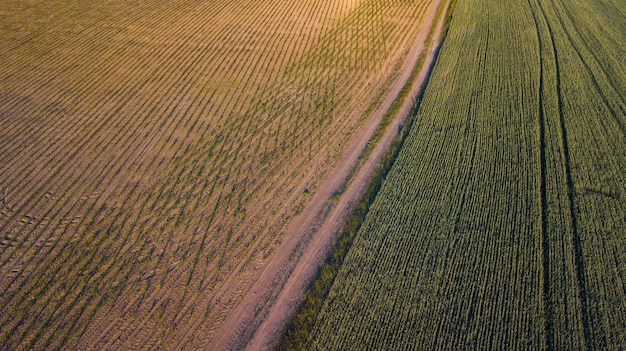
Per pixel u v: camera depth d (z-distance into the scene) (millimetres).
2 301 13523
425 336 11961
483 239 14648
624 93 21922
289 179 17781
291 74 25375
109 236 15586
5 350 12266
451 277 13453
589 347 11641
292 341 12156
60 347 12344
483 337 11898
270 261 14547
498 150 18609
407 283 13328
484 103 21656
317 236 15297
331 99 22891
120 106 22953
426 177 17328
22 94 24078
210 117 21781
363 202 16406
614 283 13188
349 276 13680
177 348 12273
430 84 23500
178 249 15023
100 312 13164
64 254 14930
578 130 19547
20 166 18969
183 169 18516
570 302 12711
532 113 20766
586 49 26031
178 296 13555
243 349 12203
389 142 19531
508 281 13297
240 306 13266
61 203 17016
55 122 21797
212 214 16312
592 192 16344
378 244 14656
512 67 24578
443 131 19859
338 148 19375
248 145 19750
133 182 17922
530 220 15305
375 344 11820
